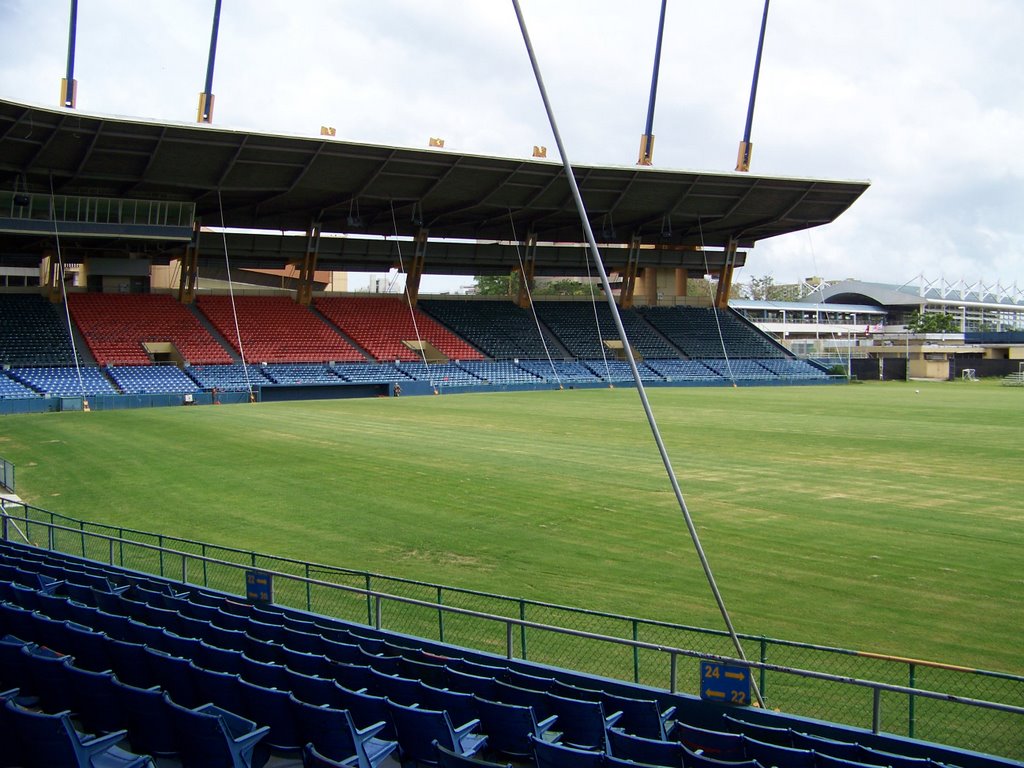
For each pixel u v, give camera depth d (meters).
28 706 10.39
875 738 9.34
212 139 55.31
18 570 15.66
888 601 15.72
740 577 17.30
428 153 60.56
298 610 14.24
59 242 64.19
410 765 9.02
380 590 16.56
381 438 39.38
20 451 35.47
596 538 20.58
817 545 19.70
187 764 8.60
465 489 26.80
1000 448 35.50
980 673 9.25
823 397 65.62
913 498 25.03
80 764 8.19
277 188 62.91
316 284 96.38
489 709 9.02
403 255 79.38
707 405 57.81
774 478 28.45
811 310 140.00
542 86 9.74
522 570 17.97
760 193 74.50
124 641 11.80
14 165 55.94
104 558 19.06
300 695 9.89
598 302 93.06
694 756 7.86
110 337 65.94
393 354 75.50
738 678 10.11
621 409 54.72
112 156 56.25
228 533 21.47
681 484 27.38
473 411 53.53
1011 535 20.52
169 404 58.94
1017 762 8.57
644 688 10.76
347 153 59.41
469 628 14.45
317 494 26.25
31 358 60.66
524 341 83.19
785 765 8.17
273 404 59.81
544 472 29.73
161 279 82.88
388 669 11.08
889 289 150.25
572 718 9.28
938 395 68.25
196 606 13.80
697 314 93.88
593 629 14.38
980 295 163.75
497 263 83.00
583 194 71.12
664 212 76.38
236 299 76.44
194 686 10.05
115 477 29.38
